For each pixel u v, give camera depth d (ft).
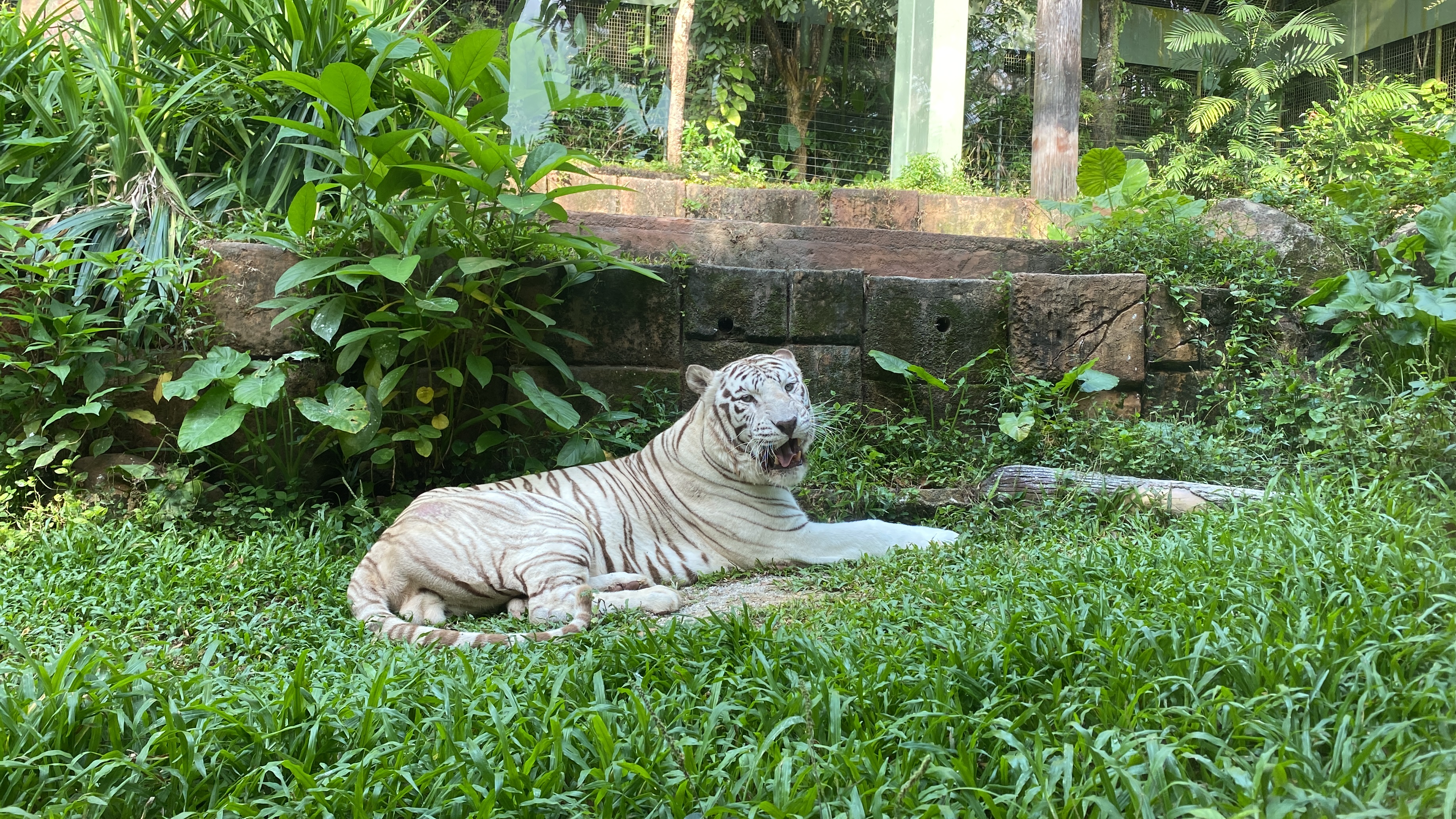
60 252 18.95
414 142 21.15
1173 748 7.51
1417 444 17.79
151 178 21.57
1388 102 40.04
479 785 7.79
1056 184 36.24
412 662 11.10
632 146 39.81
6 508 17.95
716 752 8.48
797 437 16.99
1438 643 8.81
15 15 24.48
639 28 42.78
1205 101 49.85
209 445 18.66
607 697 9.68
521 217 19.93
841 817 7.07
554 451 21.13
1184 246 24.62
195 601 14.19
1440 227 22.53
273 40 24.30
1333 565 11.41
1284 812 6.45
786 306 22.34
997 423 22.57
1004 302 22.93
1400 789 6.90
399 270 17.44
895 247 25.82
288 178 22.72
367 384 19.38
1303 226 24.91
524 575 14.83
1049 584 12.17
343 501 20.26
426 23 27.50
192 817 7.47
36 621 12.77
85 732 8.54
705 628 11.21
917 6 42.16
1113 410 22.57
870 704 8.98
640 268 20.65
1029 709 8.50
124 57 24.12
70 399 19.24
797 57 46.50
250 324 19.80
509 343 21.04
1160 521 17.29
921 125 42.09
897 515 19.75
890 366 21.66
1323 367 22.59
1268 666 8.77
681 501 17.54
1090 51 52.60
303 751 8.49
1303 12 52.54
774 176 43.27
